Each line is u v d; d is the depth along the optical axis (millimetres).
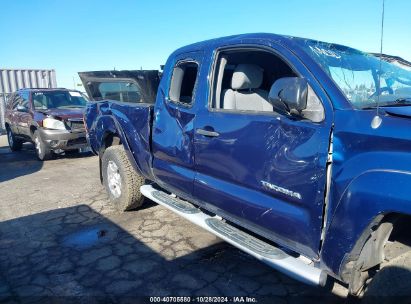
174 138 3627
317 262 2387
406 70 3188
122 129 4555
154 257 3617
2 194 6043
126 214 4824
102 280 3221
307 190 2332
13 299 2969
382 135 1984
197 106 3332
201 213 3527
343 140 2152
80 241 4031
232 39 3127
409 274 1960
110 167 4957
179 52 3734
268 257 2598
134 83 5008
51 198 5691
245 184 2840
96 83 5504
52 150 8914
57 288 3111
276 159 2527
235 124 2891
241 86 3207
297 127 2408
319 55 2609
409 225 2258
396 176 1881
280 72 3627
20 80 17797
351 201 2061
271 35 2824
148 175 4285
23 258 3664
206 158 3201
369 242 2107
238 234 3010
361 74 2695
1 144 13734
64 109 9375
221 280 3182
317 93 2369
